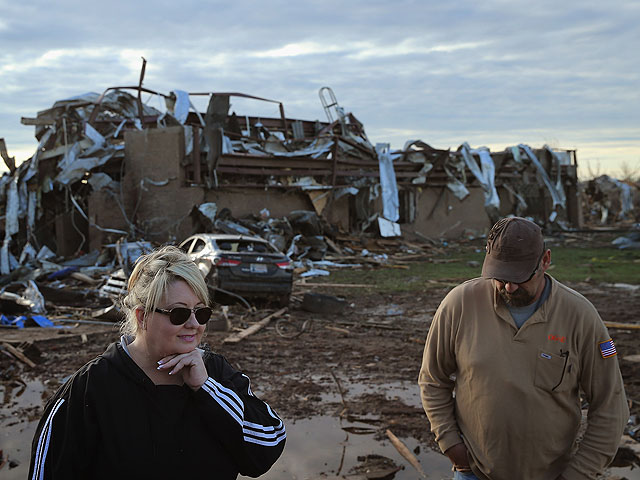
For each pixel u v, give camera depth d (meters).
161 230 23.09
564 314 2.41
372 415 5.70
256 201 24.66
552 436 2.41
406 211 29.97
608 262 20.50
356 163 27.02
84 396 1.83
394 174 27.81
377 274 18.73
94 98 27.41
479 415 2.47
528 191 35.59
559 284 2.49
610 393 2.39
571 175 36.66
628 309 11.58
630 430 5.13
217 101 22.75
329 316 11.57
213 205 22.53
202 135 23.48
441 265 21.39
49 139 24.94
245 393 2.06
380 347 8.71
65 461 1.80
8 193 22.97
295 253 22.03
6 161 23.64
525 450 2.40
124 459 1.80
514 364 2.41
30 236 23.06
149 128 24.69
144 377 1.88
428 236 30.45
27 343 7.87
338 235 25.86
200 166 23.25
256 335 9.58
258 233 21.83
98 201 22.95
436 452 4.82
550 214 35.88
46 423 1.84
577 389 2.47
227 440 1.91
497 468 2.44
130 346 1.97
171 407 1.88
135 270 2.01
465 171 31.55
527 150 33.28
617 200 46.28
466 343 2.52
